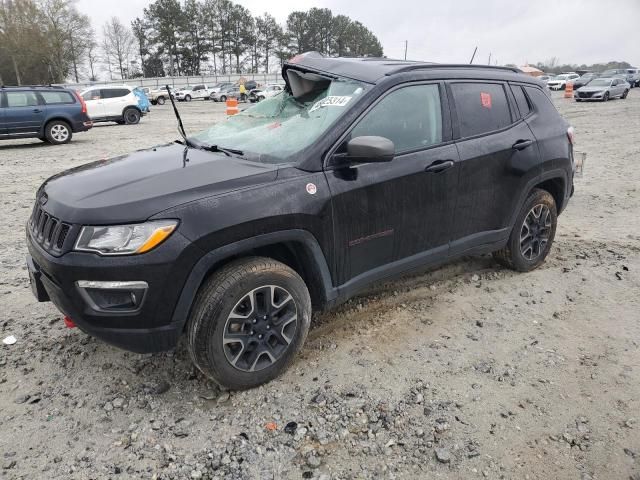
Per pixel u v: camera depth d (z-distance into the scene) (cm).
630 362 324
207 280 273
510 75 424
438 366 316
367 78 333
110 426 264
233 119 396
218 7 8725
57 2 6756
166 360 319
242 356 284
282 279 285
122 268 244
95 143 1448
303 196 286
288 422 266
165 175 281
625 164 1000
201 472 234
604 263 481
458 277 445
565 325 369
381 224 325
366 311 383
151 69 8731
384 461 243
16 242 549
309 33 8775
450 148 358
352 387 294
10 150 1329
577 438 260
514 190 406
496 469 239
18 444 250
